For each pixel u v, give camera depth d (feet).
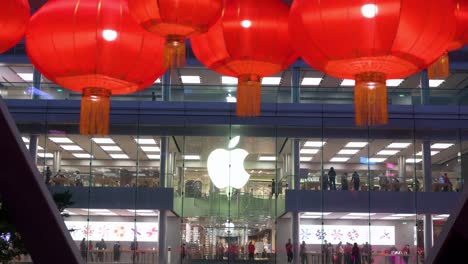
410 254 117.50
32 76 122.83
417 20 18.65
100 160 117.70
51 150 117.29
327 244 117.19
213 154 117.80
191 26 19.58
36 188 19.40
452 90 119.65
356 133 119.34
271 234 115.65
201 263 114.93
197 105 118.42
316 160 118.32
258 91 22.57
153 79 22.54
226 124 118.42
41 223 19.79
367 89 20.39
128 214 117.70
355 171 117.91
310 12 19.19
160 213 117.39
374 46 19.04
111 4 20.53
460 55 117.80
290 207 116.16
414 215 118.52
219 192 116.78
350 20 18.66
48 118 117.60
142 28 20.22
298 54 22.27
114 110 118.21
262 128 119.24
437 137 118.42
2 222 40.01
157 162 117.80
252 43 21.20
